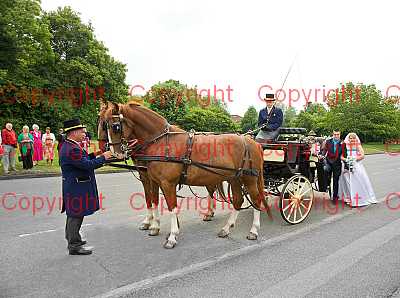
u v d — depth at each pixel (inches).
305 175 289.3
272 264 178.9
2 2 920.9
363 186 323.6
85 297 142.6
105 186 423.8
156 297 143.3
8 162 491.5
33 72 1285.7
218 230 240.1
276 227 248.4
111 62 1510.8
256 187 229.8
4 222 252.1
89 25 1550.2
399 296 145.3
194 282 157.3
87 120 1294.3
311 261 183.2
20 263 177.0
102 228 241.3
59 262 178.9
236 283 156.6
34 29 1058.7
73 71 1358.3
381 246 207.6
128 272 167.3
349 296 145.0
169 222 258.7
